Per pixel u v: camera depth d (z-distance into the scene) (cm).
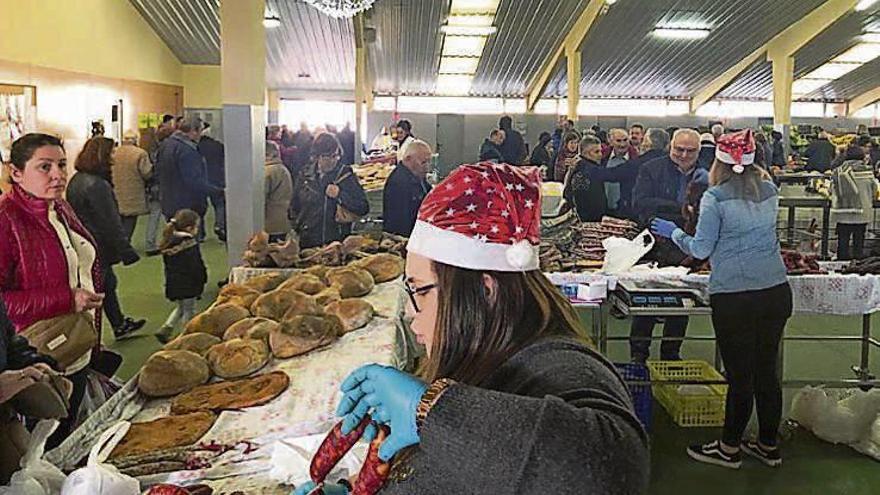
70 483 134
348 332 253
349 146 880
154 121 1154
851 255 727
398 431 85
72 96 856
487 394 81
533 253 94
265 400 194
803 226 955
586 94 1727
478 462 77
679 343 432
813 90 1673
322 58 1397
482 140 1368
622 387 89
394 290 307
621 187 517
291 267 348
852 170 722
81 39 885
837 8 1155
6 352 179
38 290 219
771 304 295
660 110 1769
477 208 93
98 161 449
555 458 75
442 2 1102
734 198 288
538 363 89
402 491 85
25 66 725
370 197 711
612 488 75
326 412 187
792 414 363
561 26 1269
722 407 361
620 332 523
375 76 1553
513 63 1469
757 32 1277
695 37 1298
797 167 1055
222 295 283
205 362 212
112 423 181
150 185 764
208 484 151
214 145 817
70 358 216
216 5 1075
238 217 414
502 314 93
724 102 1759
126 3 1052
